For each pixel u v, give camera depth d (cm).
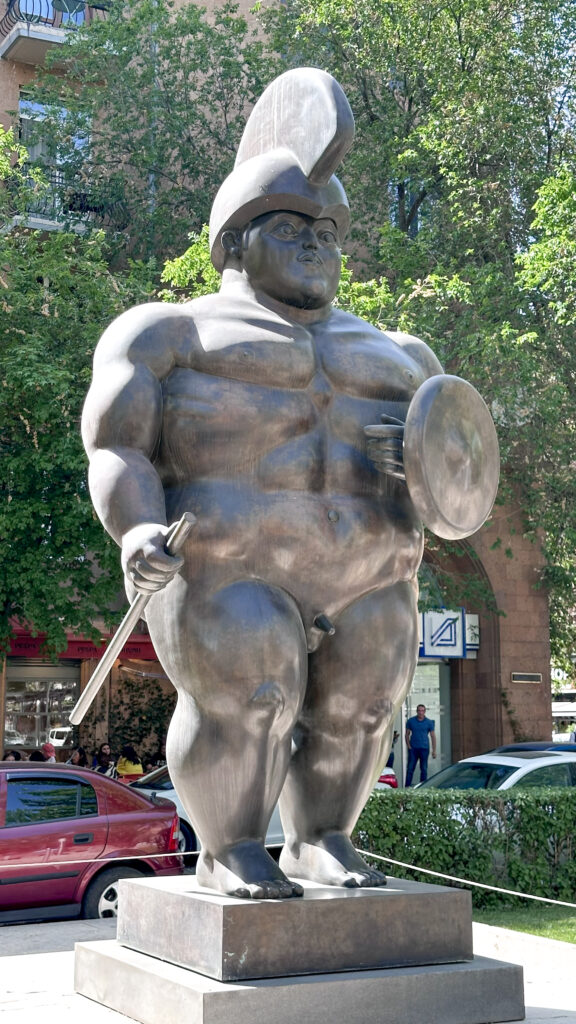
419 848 990
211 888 370
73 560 1559
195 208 2066
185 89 2073
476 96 1750
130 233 2094
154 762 1927
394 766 2050
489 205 1761
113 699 2164
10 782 958
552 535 1925
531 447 1881
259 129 423
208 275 1416
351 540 382
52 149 2098
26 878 931
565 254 1336
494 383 1686
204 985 325
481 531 2155
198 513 368
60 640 1526
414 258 1703
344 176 1916
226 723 363
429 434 374
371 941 351
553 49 1823
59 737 2122
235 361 378
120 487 357
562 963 577
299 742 398
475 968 355
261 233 401
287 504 375
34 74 2288
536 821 1032
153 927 372
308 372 386
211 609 364
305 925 342
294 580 377
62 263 1548
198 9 2064
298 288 397
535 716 2202
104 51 2038
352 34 1816
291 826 405
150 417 370
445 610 2161
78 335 1571
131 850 965
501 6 1819
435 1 1761
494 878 1013
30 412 1520
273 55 2288
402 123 1847
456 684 2239
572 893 1044
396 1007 339
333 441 388
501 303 1670
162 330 380
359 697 388
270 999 323
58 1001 385
